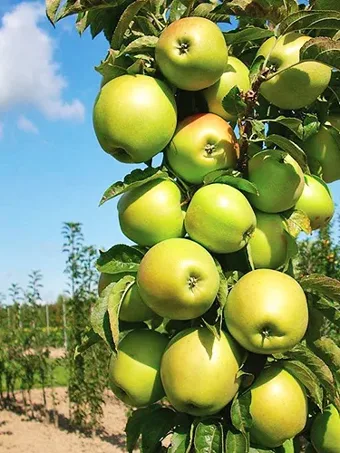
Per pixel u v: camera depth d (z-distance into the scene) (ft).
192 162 1.57
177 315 1.45
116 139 1.55
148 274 1.44
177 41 1.51
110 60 1.63
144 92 1.54
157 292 1.43
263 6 1.66
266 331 1.42
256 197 1.60
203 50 1.50
